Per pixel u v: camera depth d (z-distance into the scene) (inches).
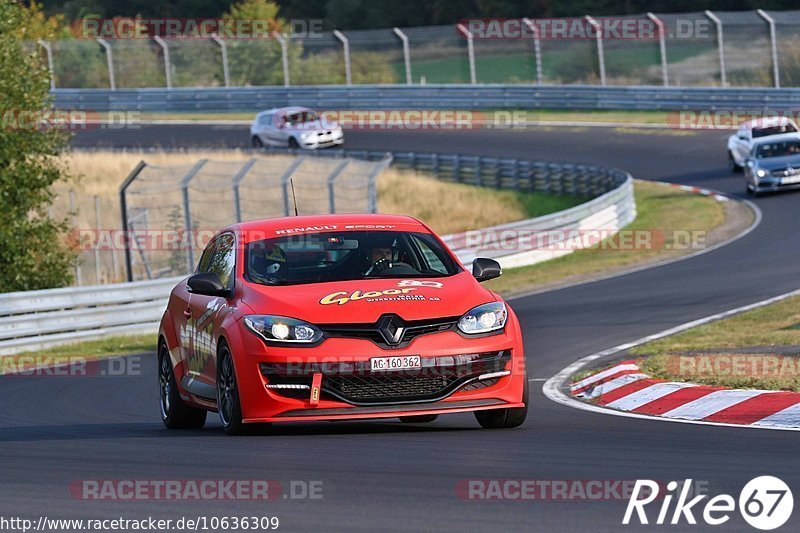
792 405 1222.9
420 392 1089.4
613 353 1903.3
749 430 1100.5
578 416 1282.0
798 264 3011.8
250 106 7844.5
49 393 1926.7
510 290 3223.4
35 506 820.0
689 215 4279.0
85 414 1632.6
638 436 1079.6
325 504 788.0
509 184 5438.0
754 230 3789.4
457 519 735.1
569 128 6505.9
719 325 2071.9
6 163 3240.7
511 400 1117.7
